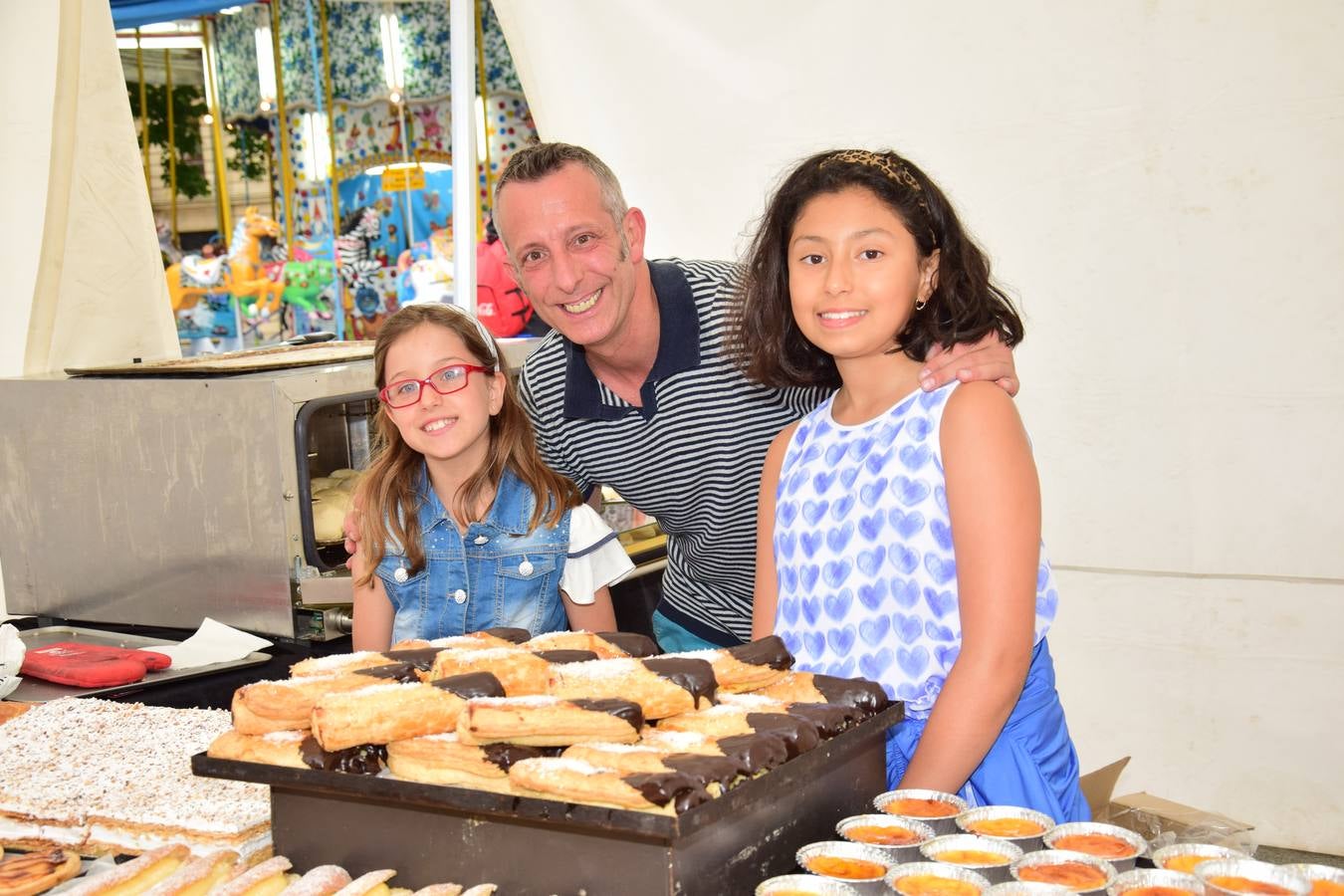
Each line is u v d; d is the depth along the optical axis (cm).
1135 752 289
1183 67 258
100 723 163
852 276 140
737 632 232
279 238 645
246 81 632
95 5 327
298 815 109
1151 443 276
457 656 115
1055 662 294
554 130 308
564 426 212
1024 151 272
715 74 294
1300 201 254
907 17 277
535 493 208
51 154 318
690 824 87
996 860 99
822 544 150
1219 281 263
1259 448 267
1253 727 277
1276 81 252
